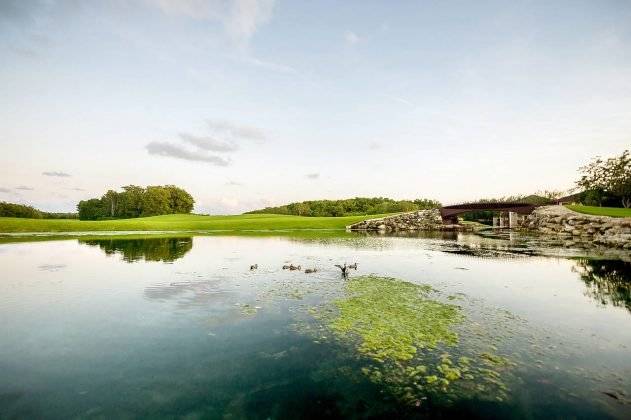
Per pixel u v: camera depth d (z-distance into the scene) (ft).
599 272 74.54
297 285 61.77
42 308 48.47
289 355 33.30
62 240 149.07
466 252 110.52
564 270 77.05
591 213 190.08
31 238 156.25
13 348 35.40
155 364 31.91
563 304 50.01
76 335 38.73
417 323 41.57
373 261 90.89
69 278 68.18
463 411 24.44
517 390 27.02
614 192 287.48
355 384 28.09
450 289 58.90
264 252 110.73
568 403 25.32
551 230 203.21
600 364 31.30
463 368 30.40
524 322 42.16
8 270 76.69
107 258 95.20
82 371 30.73
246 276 69.87
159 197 483.10
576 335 38.06
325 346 35.19
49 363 32.19
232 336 38.09
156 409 25.17
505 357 32.55
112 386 28.35
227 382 28.73
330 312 45.96
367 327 40.32
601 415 23.89
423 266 82.53
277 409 25.04
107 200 533.55
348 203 590.14
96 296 54.65
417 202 592.19
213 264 85.20
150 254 104.42
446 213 265.54
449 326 40.68
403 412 24.47
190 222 259.60
